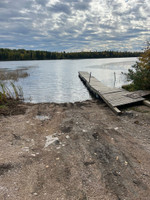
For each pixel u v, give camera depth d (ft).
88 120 22.43
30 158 12.86
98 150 14.19
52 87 56.90
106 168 11.60
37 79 75.66
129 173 11.04
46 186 9.81
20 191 9.36
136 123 20.65
